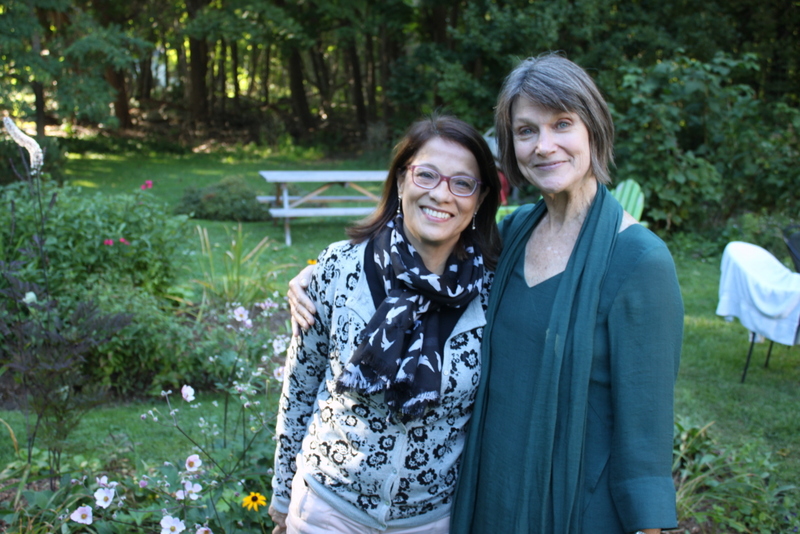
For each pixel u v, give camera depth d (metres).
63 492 2.49
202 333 4.45
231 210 9.89
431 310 1.56
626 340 1.38
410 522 1.59
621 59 13.71
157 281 5.21
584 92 1.43
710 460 3.11
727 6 16.41
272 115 24.67
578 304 1.42
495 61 14.79
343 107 26.92
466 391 1.55
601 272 1.41
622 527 1.41
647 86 8.55
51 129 22.69
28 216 4.64
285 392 1.73
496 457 1.50
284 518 1.85
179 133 23.64
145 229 5.33
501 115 1.55
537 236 1.59
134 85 30.41
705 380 4.69
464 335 1.58
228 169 17.34
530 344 1.48
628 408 1.37
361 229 1.65
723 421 4.05
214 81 28.17
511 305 1.55
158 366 4.22
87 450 3.14
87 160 17.88
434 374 1.49
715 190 8.49
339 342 1.56
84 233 4.84
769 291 4.51
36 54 14.40
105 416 3.81
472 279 1.59
